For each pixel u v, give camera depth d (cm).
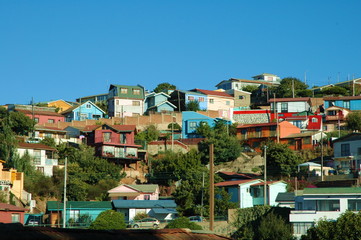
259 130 11306
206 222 6862
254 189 8231
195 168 9306
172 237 2094
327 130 12119
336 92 15112
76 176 9075
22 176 8144
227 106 15075
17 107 13312
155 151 11000
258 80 19012
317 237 5322
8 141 8919
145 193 8638
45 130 11150
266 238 5903
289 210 6600
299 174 8981
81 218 7738
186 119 12306
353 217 5191
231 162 10262
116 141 10719
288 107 13475
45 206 8262
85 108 14100
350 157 8662
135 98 14512
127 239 1923
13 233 1670
